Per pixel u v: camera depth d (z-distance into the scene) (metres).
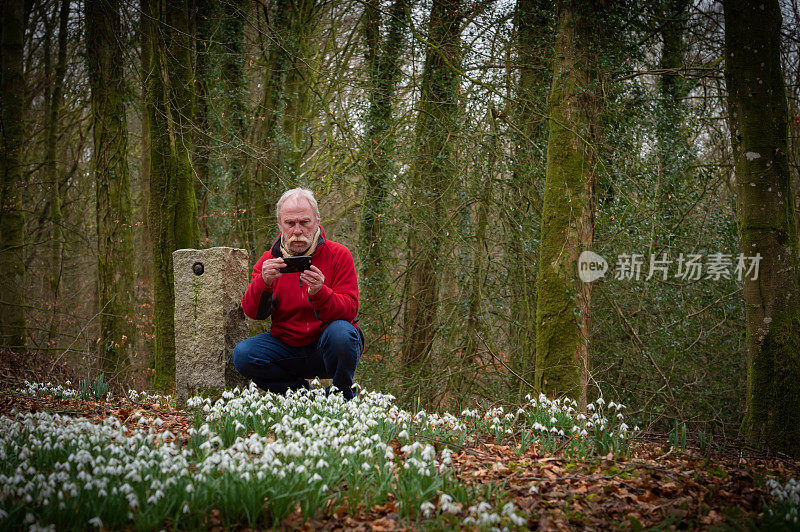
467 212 9.91
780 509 3.27
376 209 9.88
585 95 7.88
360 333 4.98
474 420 5.21
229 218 12.31
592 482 3.73
